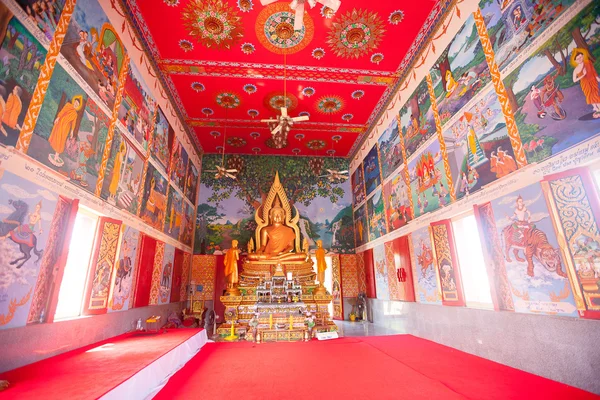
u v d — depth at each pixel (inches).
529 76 181.6
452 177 253.1
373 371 178.4
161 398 138.7
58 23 172.9
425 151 296.8
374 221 429.4
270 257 428.1
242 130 464.1
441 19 271.7
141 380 137.5
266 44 308.5
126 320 248.5
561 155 160.9
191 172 468.8
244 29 291.3
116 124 237.8
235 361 205.0
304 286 387.5
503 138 199.6
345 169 556.1
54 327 165.3
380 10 273.1
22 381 120.6
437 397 137.6
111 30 230.7
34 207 154.4
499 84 204.4
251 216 514.3
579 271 150.9
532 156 177.9
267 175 539.2
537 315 169.8
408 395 140.3
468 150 234.1
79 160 191.3
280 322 320.2
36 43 156.6
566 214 157.9
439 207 270.8
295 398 138.2
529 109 181.0
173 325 285.4
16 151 143.3
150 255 305.0
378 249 411.5
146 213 297.6
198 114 420.5
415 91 320.2
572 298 153.3
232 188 525.3
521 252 183.3
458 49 248.8
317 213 528.4
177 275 397.1
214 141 497.4
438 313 263.3
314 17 280.4
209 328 376.2
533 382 155.6
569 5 159.3
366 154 468.4
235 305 357.7
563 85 161.0
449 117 259.1
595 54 146.0
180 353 197.2
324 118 437.4
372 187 439.5
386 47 314.2
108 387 113.7
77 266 202.1
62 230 175.3
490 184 209.6
